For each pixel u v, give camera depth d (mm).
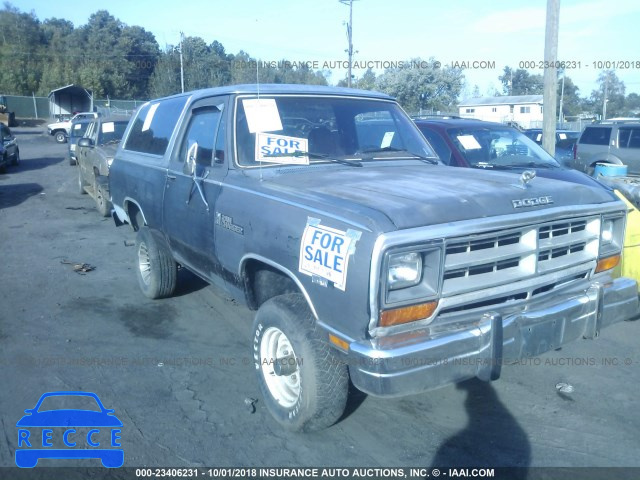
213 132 4496
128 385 4289
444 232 2930
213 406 3992
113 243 8875
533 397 4074
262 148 4188
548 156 7773
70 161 20922
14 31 62281
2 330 5355
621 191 5578
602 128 14062
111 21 57125
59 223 10492
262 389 3807
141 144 5977
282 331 3434
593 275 3773
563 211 3412
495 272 3215
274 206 3520
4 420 3809
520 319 3191
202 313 5777
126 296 6305
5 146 19141
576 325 3500
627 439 3561
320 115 4570
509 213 3193
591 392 4129
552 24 9906
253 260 3768
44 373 4477
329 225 3066
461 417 3826
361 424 3742
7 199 13344
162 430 3691
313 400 3324
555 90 10125
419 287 2957
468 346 3016
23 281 6867
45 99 50781
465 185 3518
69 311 5848
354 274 2873
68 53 56375
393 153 4668
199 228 4406
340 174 3998
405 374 2857
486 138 7770
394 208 2988
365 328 2867
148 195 5426
